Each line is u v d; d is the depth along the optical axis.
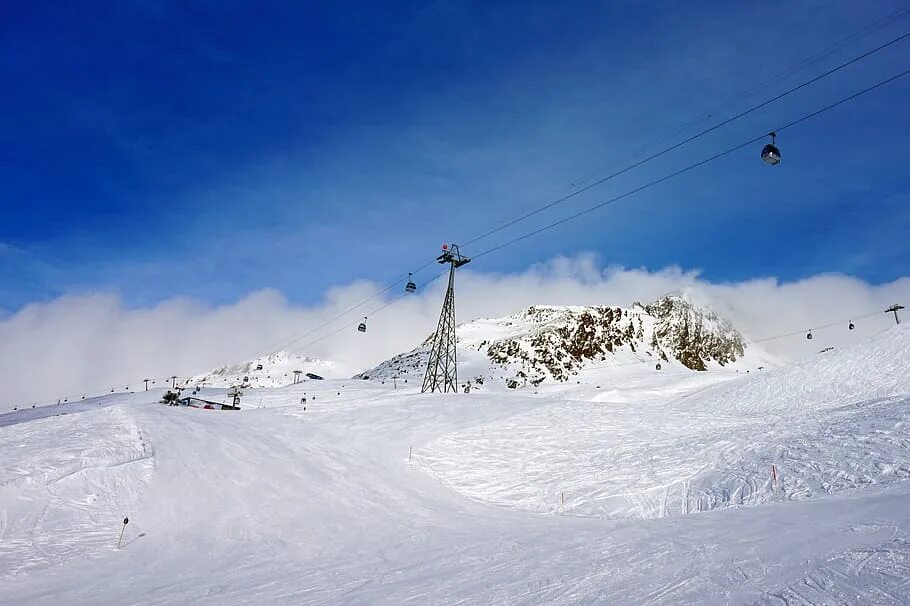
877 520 11.12
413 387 112.12
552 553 13.99
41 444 29.11
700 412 45.53
